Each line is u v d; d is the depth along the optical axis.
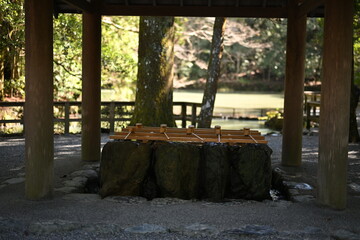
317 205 4.45
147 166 5.01
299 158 6.54
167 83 9.34
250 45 21.53
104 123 11.14
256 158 5.02
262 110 18.22
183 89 29.25
